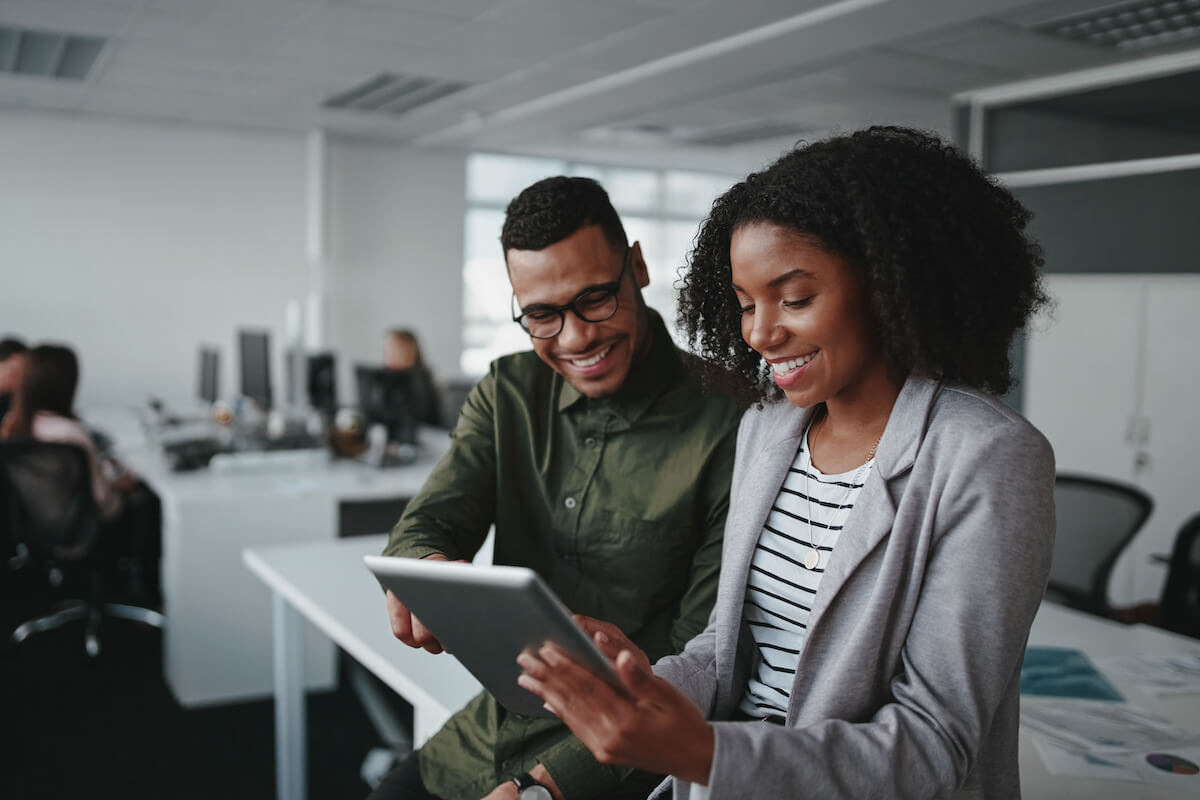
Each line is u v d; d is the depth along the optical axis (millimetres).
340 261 8320
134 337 7477
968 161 966
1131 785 1327
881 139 956
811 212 914
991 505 898
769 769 854
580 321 1289
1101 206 5223
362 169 8352
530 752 1424
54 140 7133
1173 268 4902
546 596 806
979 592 895
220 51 5473
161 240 7539
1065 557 2875
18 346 4754
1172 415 4941
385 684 3709
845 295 938
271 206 7941
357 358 8445
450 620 967
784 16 4621
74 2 4617
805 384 976
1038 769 1373
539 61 5625
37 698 3621
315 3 4570
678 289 1188
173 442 4641
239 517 3605
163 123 7484
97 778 2979
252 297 7895
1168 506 4980
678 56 5438
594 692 855
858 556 966
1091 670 1769
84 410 7094
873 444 1032
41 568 4035
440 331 8789
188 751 3188
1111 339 5184
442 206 8734
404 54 5508
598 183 1331
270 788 2941
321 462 4320
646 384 1399
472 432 1548
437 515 1484
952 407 953
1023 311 974
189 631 3553
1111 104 5180
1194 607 2604
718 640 1126
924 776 884
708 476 1375
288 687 2551
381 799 1503
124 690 3721
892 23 4480
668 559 1395
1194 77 4828
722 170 9891
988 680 901
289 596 2246
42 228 7137
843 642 979
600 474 1422
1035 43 4777
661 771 867
